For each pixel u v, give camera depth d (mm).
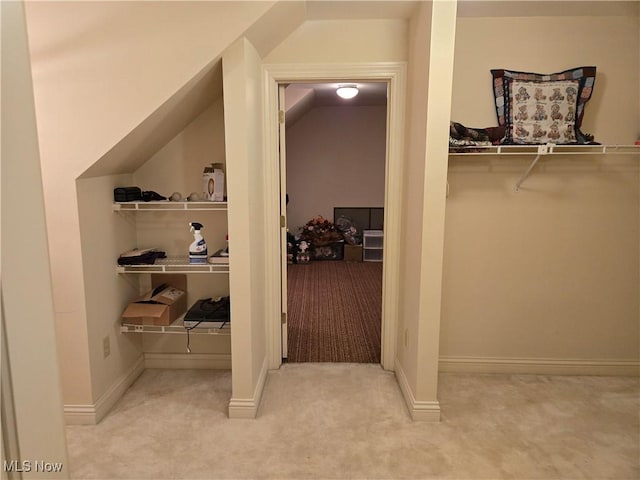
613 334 2832
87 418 2273
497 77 2611
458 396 2582
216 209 2475
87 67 2027
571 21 2568
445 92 2088
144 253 2561
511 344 2871
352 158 6691
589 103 2641
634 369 2848
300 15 2396
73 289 2180
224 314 2586
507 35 2596
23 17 562
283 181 2838
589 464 1979
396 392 2623
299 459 2012
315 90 4949
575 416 2371
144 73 2033
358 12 2428
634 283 2775
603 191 2693
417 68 2338
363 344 3354
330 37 2586
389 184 2709
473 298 2826
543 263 2779
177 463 1983
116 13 2002
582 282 2791
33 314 588
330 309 4207
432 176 2152
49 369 626
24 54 564
